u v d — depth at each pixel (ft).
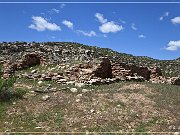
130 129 79.36
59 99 97.96
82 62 139.54
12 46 178.60
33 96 100.94
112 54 249.75
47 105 92.79
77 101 96.12
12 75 134.21
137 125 81.82
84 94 103.30
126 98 101.04
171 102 100.78
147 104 96.68
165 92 112.16
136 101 98.63
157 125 82.33
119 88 114.73
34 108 90.63
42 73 137.18
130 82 128.36
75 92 105.60
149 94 107.14
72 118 84.48
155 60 292.40
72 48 207.00
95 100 97.76
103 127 79.56
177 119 87.45
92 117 85.20
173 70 265.75
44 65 148.05
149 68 168.76
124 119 84.69
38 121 82.43
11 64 145.79
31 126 79.56
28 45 186.39
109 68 141.69
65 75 129.80
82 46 237.86
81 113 87.66
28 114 86.53
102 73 134.72
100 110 90.02
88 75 128.16
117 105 93.97
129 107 93.15
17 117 84.43
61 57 166.71
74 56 173.27
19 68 146.30
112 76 140.56
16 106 90.89
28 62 149.28
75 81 124.57
